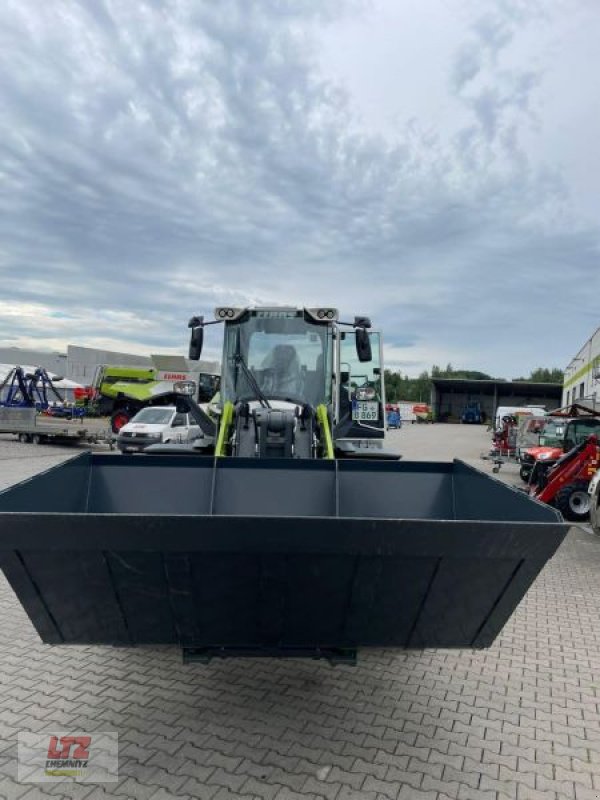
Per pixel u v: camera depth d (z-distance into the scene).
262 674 4.39
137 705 3.90
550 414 17.30
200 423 6.77
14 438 22.81
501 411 33.47
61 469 3.79
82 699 3.97
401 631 3.12
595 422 13.98
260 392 6.44
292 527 2.72
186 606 2.98
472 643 3.19
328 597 2.97
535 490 12.24
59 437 20.73
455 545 2.78
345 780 3.19
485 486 3.89
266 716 3.80
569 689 4.38
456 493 4.35
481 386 65.12
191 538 2.72
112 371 25.81
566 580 7.31
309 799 3.02
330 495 4.30
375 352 11.60
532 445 19.39
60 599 2.93
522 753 3.53
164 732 3.59
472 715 3.94
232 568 2.84
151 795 3.03
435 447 28.41
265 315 6.59
